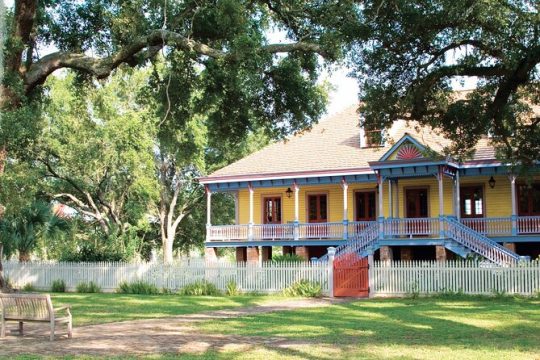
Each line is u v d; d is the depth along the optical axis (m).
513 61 16.98
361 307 22.45
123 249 47.41
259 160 41.78
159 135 28.22
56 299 27.52
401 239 33.16
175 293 31.28
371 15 18.31
